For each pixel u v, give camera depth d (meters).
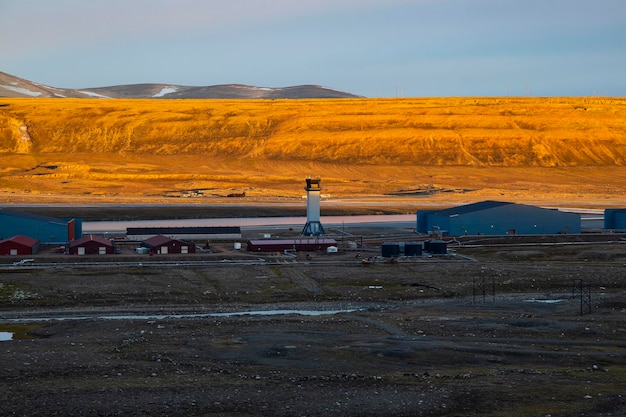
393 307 179.50
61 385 106.38
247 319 160.00
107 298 182.75
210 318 161.75
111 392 103.12
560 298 190.50
